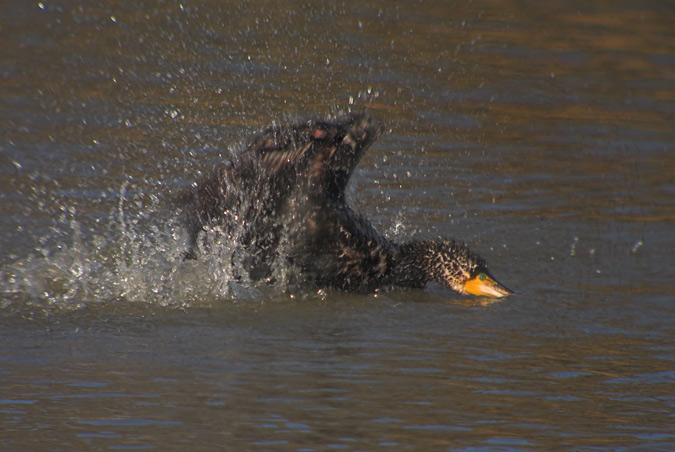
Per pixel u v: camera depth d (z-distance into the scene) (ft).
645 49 187.32
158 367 65.51
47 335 71.87
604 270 93.04
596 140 141.49
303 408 58.75
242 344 71.26
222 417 56.95
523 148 136.36
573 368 67.36
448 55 177.58
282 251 83.05
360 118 82.17
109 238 94.94
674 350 71.61
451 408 59.47
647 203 115.65
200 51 171.42
